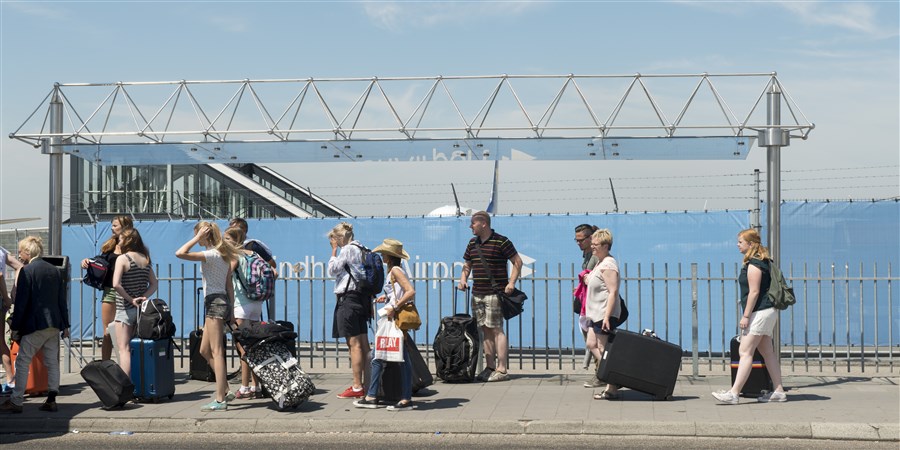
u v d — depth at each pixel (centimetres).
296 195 2284
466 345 1158
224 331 1002
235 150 1327
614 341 1007
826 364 1391
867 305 1516
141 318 1025
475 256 1179
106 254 1071
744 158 1292
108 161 1380
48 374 1001
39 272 981
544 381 1172
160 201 2081
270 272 1034
